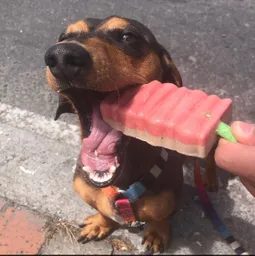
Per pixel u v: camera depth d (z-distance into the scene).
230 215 0.31
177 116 0.20
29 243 0.29
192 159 0.34
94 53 0.21
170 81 0.28
